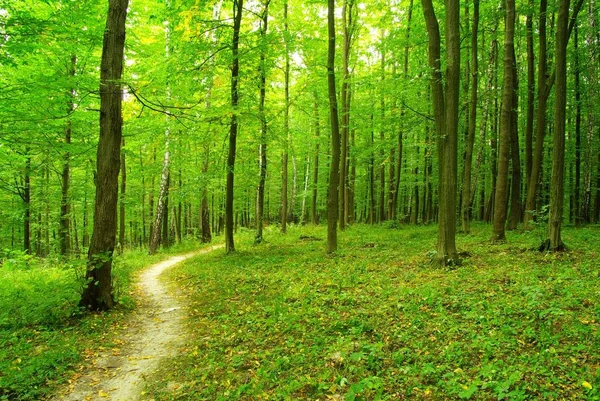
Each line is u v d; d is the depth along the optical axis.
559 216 10.56
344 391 4.79
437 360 5.22
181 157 22.31
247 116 14.21
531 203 15.38
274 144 18.88
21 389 5.23
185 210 40.19
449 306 7.06
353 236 19.36
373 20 21.22
